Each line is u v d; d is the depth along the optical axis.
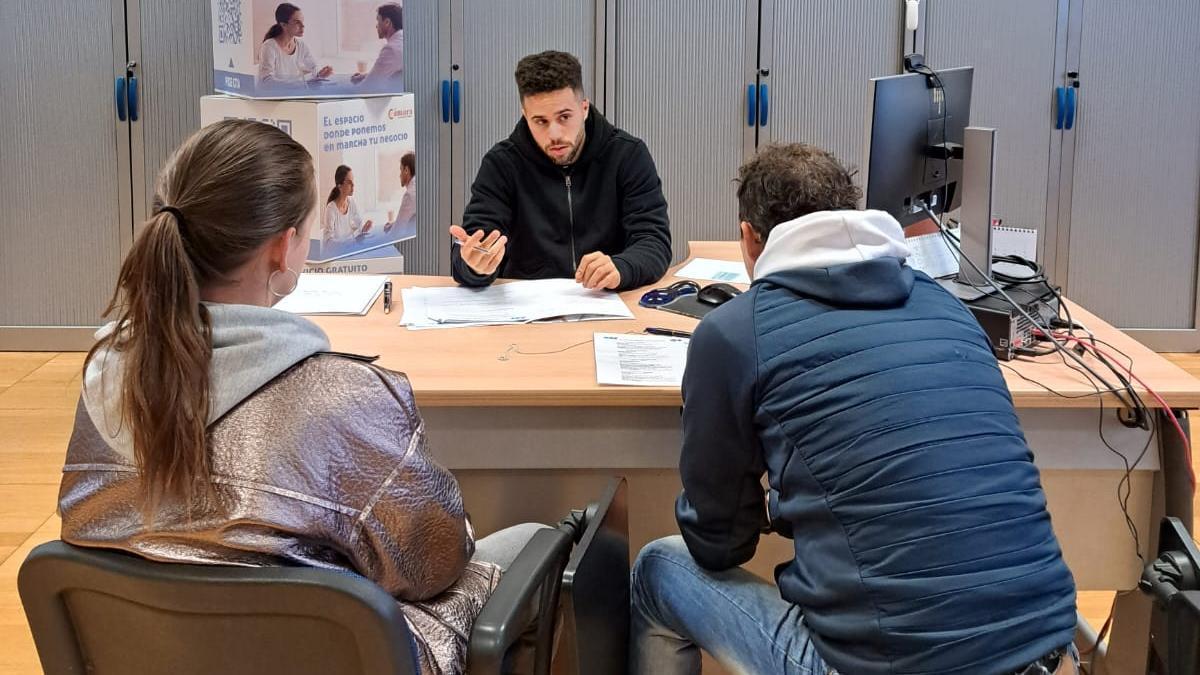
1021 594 1.39
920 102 2.37
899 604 1.38
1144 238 4.59
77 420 1.26
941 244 2.50
